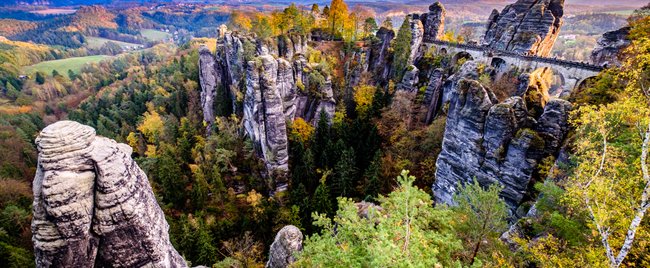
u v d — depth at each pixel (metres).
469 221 20.16
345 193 53.59
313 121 70.31
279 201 57.19
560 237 20.98
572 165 26.97
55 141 12.50
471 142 37.16
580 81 53.81
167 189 55.22
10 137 87.56
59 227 12.98
